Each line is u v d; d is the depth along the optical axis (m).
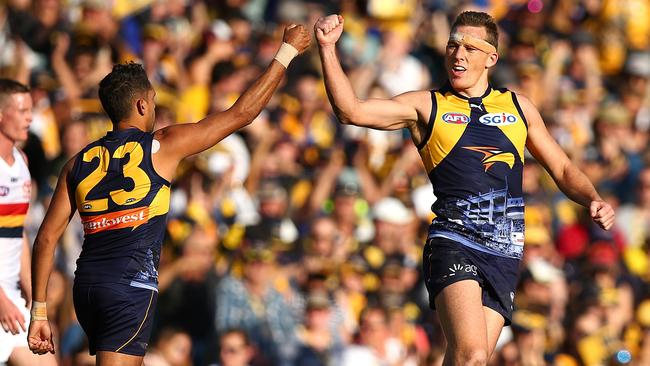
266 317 38.50
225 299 38.31
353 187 43.78
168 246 39.38
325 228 41.12
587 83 59.62
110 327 22.55
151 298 22.80
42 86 44.00
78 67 44.88
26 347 28.03
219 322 38.09
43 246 23.16
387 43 54.47
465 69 24.20
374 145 47.50
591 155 53.38
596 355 41.53
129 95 22.97
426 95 24.36
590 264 44.84
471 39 24.16
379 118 23.77
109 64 45.78
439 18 58.12
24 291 28.62
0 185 27.89
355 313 39.88
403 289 40.59
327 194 44.50
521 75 55.41
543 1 61.97
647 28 65.69
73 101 43.38
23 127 28.08
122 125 23.09
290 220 43.00
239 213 43.00
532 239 43.53
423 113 24.19
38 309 23.56
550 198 48.72
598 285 43.59
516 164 24.23
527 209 45.88
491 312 24.12
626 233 49.34
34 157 39.03
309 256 40.94
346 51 53.12
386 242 42.31
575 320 41.88
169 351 35.81
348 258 41.31
